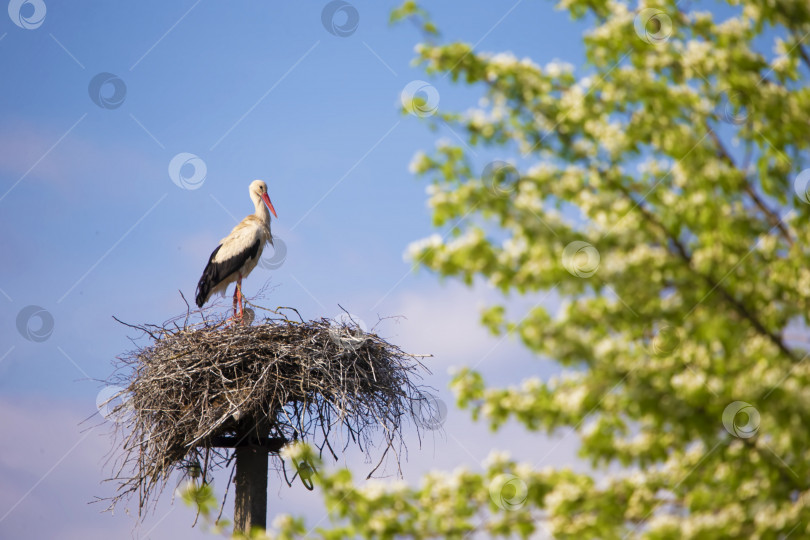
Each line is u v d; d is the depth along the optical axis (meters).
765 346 7.23
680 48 8.19
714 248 7.34
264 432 14.43
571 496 7.11
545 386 7.49
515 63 8.02
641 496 7.35
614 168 7.82
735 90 8.02
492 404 7.37
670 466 7.50
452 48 7.94
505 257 7.21
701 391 6.89
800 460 6.96
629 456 7.30
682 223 7.45
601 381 6.92
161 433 14.16
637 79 7.84
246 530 14.09
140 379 14.91
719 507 7.15
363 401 14.69
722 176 7.56
